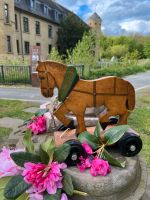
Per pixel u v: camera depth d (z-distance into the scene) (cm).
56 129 280
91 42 1873
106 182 184
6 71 1281
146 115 580
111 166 201
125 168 200
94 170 186
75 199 183
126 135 216
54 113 238
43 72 226
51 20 3006
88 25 3675
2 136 414
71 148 192
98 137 204
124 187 193
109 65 2075
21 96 900
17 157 168
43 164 166
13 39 2180
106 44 4216
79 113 228
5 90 1079
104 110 297
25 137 192
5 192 157
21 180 162
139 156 271
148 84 1309
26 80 1255
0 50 2036
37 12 2720
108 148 229
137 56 2988
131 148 216
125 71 1930
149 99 815
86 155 198
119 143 218
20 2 2433
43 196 157
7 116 555
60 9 3447
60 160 173
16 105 691
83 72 1379
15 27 2314
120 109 230
